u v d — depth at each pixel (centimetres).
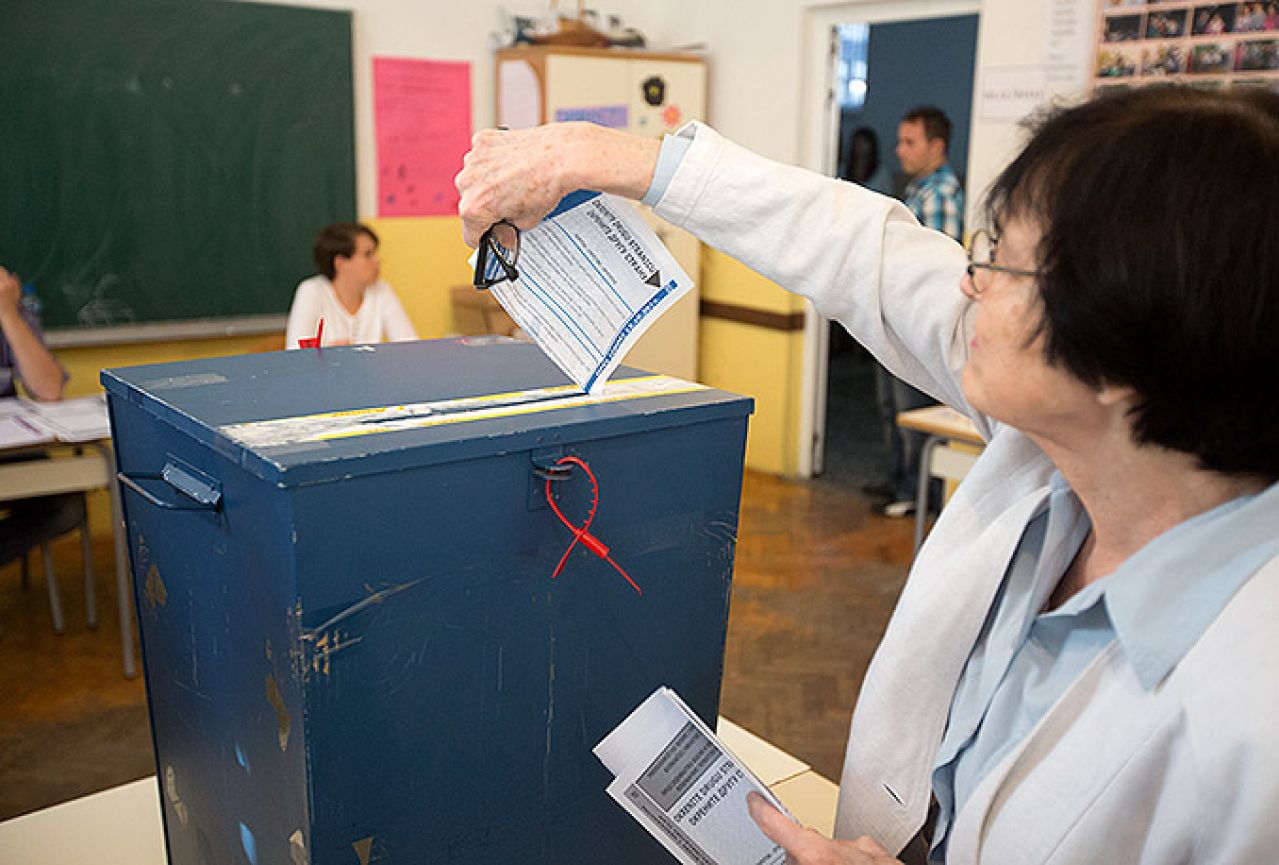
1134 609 69
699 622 99
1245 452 64
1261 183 59
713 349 554
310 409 86
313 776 77
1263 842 61
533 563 85
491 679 85
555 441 82
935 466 343
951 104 780
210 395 90
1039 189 67
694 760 81
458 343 120
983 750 80
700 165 90
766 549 423
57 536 306
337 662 76
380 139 469
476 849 89
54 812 129
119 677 307
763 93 511
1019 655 80
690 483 93
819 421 529
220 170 425
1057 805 71
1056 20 377
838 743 283
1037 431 72
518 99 484
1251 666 63
